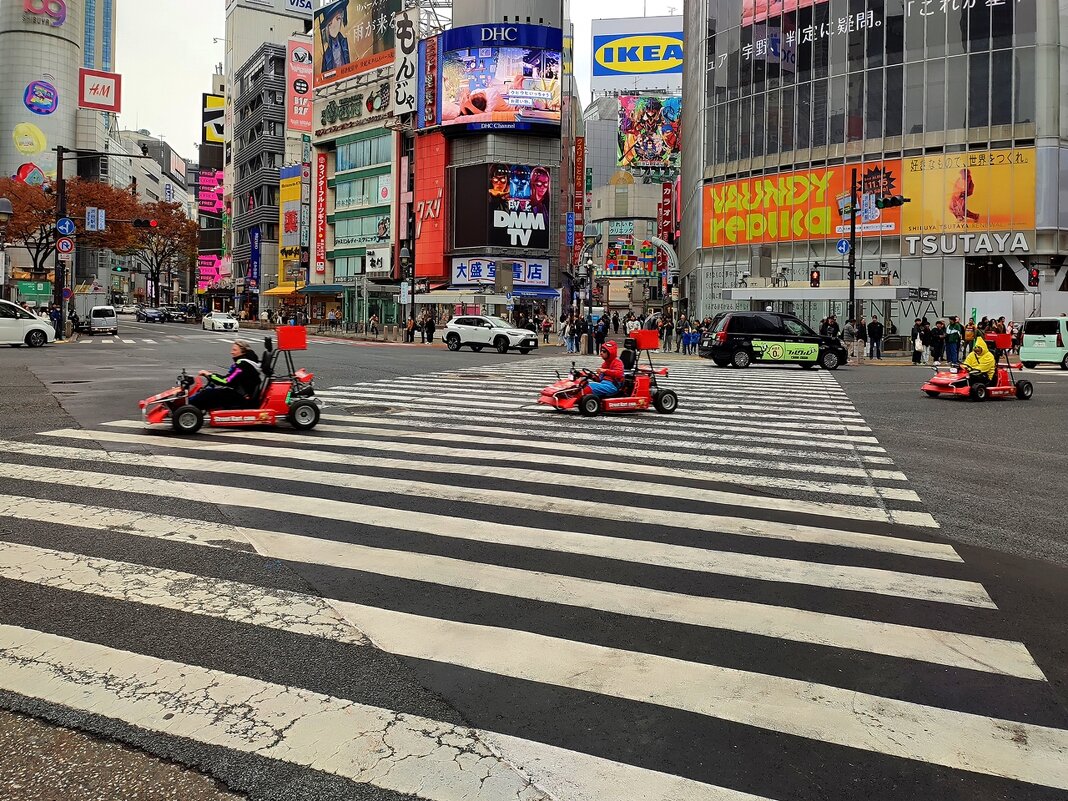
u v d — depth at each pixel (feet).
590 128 363.35
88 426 36.11
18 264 243.19
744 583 16.71
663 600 15.64
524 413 43.62
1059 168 120.67
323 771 9.67
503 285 142.61
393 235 190.19
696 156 168.04
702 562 18.03
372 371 70.44
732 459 30.81
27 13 243.19
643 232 326.85
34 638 13.42
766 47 145.79
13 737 10.37
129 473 26.40
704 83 157.99
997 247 122.83
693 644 13.60
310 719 10.88
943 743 10.56
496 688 11.89
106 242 177.99
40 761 9.84
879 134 131.75
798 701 11.64
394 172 189.06
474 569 17.31
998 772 9.91
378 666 12.55
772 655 13.21
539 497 24.04
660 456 31.17
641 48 348.79
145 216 234.17
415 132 181.78
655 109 328.70
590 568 17.51
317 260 215.72
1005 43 122.11
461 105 170.19
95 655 12.80
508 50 167.12
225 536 19.43
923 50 127.85
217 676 12.12
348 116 203.51
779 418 42.98
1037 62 120.47
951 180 125.70
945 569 17.85
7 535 19.22
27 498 22.85
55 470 26.68
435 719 10.93
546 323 145.59
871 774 9.81
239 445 32.14
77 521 20.52
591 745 10.34
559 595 15.81
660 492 24.95
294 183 235.20
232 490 24.27
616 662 12.84
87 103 260.01
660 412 44.60
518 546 19.02
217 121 343.87
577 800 9.14
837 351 83.30
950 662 13.07
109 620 14.23
